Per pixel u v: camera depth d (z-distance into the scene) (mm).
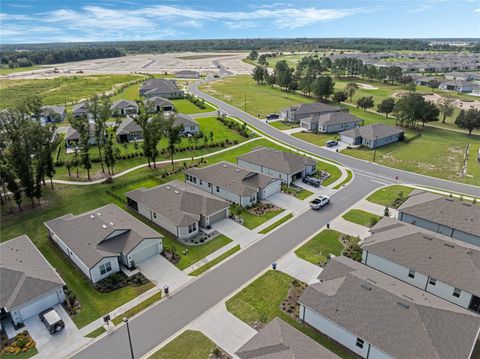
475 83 167000
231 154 79750
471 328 27469
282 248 44219
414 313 28031
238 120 109312
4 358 29281
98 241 40781
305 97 146375
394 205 55750
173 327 32156
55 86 170125
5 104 126562
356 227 49125
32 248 41344
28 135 51938
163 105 120500
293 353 25562
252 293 36344
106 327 32312
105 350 29875
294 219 51469
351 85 151000
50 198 58438
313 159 70000
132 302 35438
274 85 175375
